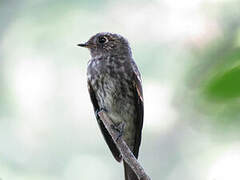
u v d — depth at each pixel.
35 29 13.08
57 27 12.93
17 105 13.38
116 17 12.80
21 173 12.85
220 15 8.10
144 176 5.16
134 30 12.47
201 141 10.82
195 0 8.76
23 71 13.30
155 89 11.88
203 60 3.45
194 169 11.80
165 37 11.67
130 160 5.40
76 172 13.12
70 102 13.45
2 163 12.90
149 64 12.05
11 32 13.22
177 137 12.40
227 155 8.35
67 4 12.92
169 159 12.90
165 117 12.14
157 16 12.09
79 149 13.37
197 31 7.01
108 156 13.34
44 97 13.38
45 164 13.16
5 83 13.33
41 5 13.06
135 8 12.61
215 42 4.24
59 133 13.38
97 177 13.12
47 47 13.16
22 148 13.20
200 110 2.35
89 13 12.88
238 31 2.68
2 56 13.33
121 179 13.20
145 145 13.12
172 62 11.28
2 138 13.12
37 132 13.41
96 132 13.47
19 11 13.12
